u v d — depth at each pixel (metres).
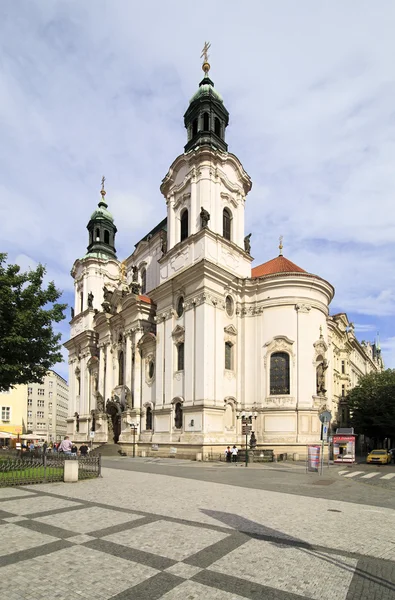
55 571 9.05
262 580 8.70
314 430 46.75
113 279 75.94
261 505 16.61
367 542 11.45
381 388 65.56
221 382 46.22
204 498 18.06
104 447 56.31
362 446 82.62
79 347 73.75
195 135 55.31
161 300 52.44
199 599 7.79
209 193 50.50
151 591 8.12
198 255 48.56
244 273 53.12
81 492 19.27
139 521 13.45
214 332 46.47
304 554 10.38
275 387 48.00
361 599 7.91
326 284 51.19
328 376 66.56
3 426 81.12
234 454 40.91
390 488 23.41
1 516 14.09
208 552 10.38
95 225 77.75
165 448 47.38
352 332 95.19
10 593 7.99
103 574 8.91
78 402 73.00
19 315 26.89
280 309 49.38
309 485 23.61
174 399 47.50
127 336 58.31
